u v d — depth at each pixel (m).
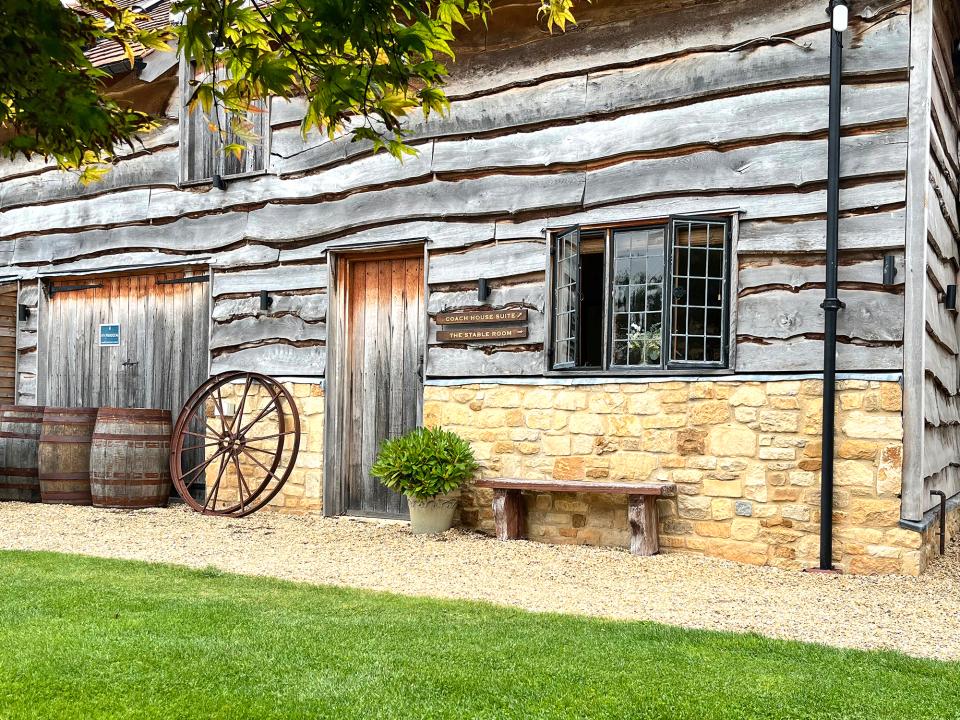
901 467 5.86
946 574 5.90
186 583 5.08
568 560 6.22
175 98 9.07
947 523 6.98
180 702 3.17
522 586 5.45
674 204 6.62
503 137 7.33
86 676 3.38
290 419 8.23
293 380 8.23
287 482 8.20
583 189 6.95
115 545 6.58
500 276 7.28
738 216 6.40
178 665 3.53
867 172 6.03
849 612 4.89
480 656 3.74
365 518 7.96
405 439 7.17
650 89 6.76
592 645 3.95
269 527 7.48
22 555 5.81
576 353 6.87
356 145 7.98
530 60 7.25
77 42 3.33
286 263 8.36
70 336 9.78
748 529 6.24
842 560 5.96
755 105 6.40
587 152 6.98
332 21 3.13
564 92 7.09
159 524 7.57
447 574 5.76
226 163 8.77
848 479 5.97
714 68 6.54
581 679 3.48
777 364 6.23
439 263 7.56
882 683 3.50
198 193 8.89
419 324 7.91
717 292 6.50
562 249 7.06
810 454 6.08
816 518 6.05
